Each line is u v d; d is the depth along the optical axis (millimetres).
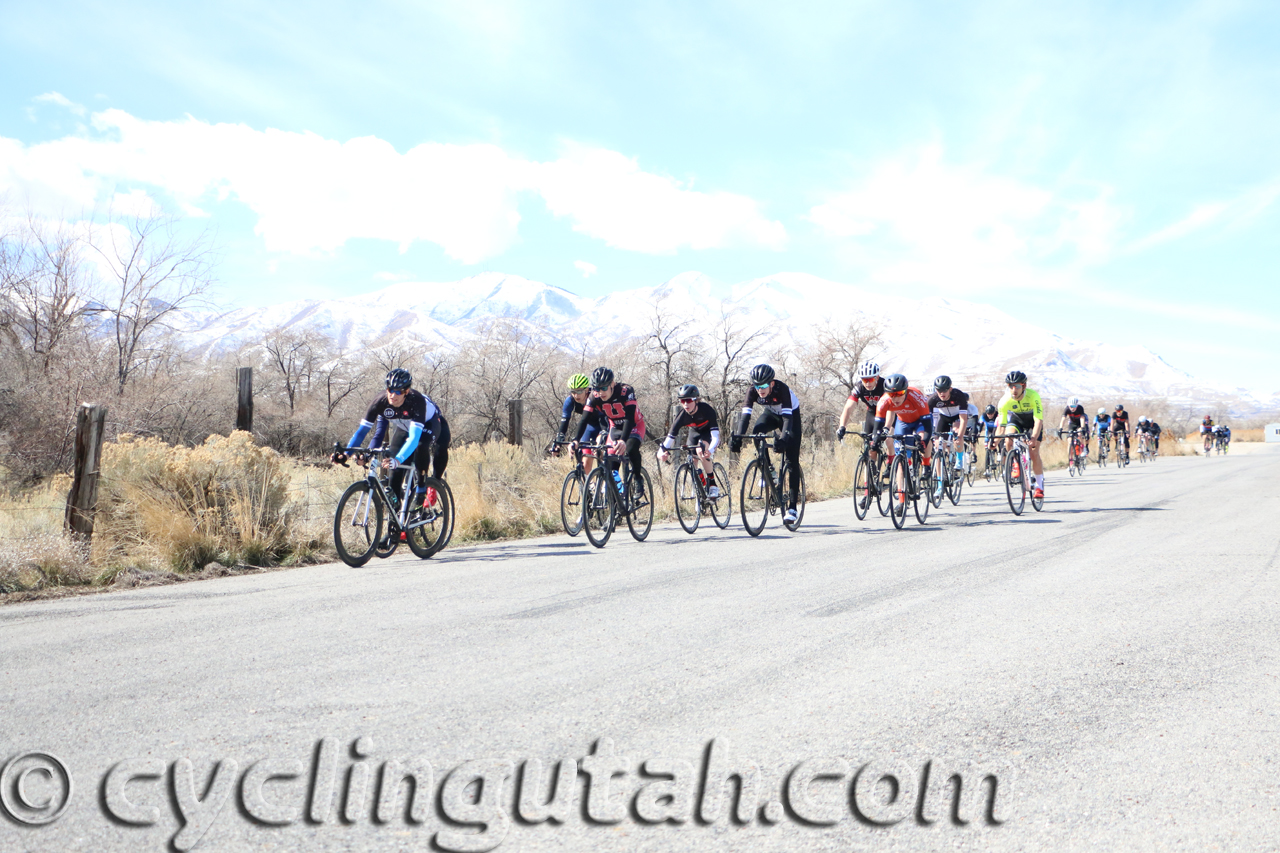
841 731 3193
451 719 3350
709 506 10445
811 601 5711
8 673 4070
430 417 8758
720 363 35281
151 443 8812
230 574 7504
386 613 5484
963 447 14703
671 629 4914
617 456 9352
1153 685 3730
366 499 8094
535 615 5359
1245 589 5965
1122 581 6332
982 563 7324
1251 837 2354
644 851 2318
